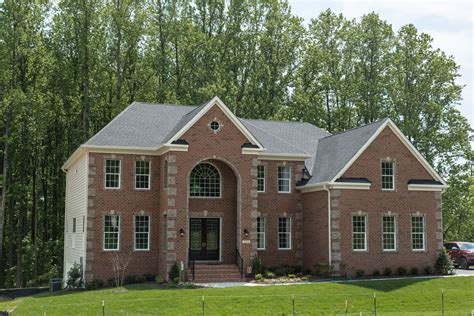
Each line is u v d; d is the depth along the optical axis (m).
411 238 39.66
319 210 39.66
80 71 53.66
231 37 58.94
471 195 67.69
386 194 39.41
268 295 29.73
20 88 48.00
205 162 38.88
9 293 39.69
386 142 39.91
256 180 37.75
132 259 37.09
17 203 55.62
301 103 59.53
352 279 36.25
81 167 39.22
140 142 38.00
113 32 53.25
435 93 58.62
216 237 38.97
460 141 58.53
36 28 51.16
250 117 58.25
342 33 61.88
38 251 56.12
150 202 37.91
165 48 58.12
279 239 41.41
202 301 27.64
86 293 31.95
